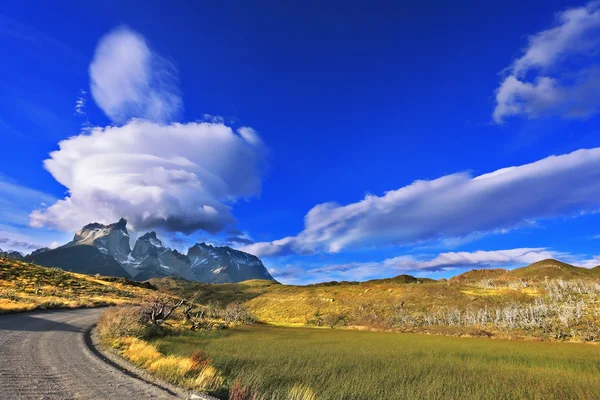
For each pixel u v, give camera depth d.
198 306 86.50
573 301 88.50
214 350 24.27
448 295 115.06
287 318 123.94
